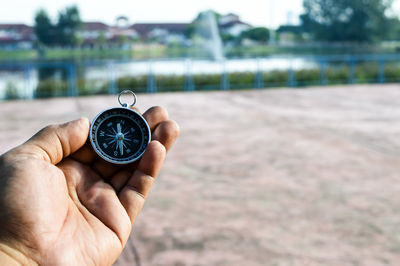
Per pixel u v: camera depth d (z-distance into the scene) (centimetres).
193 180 134
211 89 443
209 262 82
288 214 106
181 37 3102
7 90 384
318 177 137
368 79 494
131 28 3117
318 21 2136
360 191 123
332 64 525
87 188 35
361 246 89
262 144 184
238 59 452
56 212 32
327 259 84
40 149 34
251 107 300
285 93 387
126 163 37
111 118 38
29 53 2283
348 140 191
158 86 427
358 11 2006
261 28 2317
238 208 110
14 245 29
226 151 172
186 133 208
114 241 34
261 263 82
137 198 36
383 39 2006
